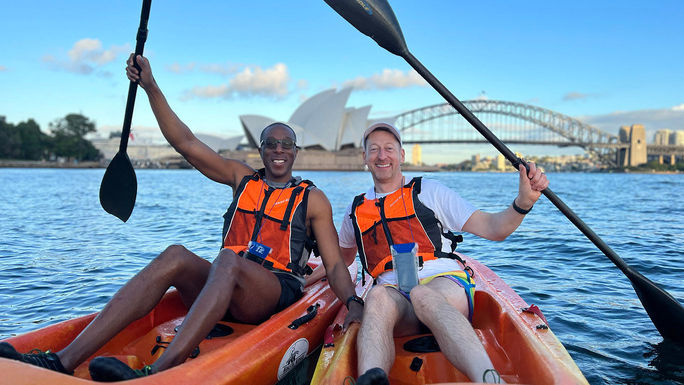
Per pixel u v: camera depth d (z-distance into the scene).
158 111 2.63
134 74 2.52
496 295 2.60
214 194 21.98
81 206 14.18
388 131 2.54
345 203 16.38
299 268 2.64
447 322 1.82
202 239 7.96
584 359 2.87
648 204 15.86
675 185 36.28
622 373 2.69
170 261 2.10
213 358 1.87
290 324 2.37
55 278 5.08
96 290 4.60
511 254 6.44
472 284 2.37
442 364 2.08
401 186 2.60
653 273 5.21
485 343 2.38
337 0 2.59
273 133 2.64
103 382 1.58
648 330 3.35
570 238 7.73
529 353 1.94
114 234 8.46
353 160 86.94
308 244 2.67
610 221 10.45
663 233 8.44
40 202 15.70
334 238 2.62
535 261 5.91
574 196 21.11
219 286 1.96
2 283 4.85
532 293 4.34
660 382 2.58
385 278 2.44
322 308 2.67
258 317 2.40
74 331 2.18
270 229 2.55
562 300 4.11
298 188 2.60
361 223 2.56
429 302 1.93
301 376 2.48
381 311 1.97
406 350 2.22
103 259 6.14
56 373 1.50
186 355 1.80
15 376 1.46
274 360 2.11
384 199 2.53
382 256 2.51
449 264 2.41
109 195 3.02
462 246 7.17
